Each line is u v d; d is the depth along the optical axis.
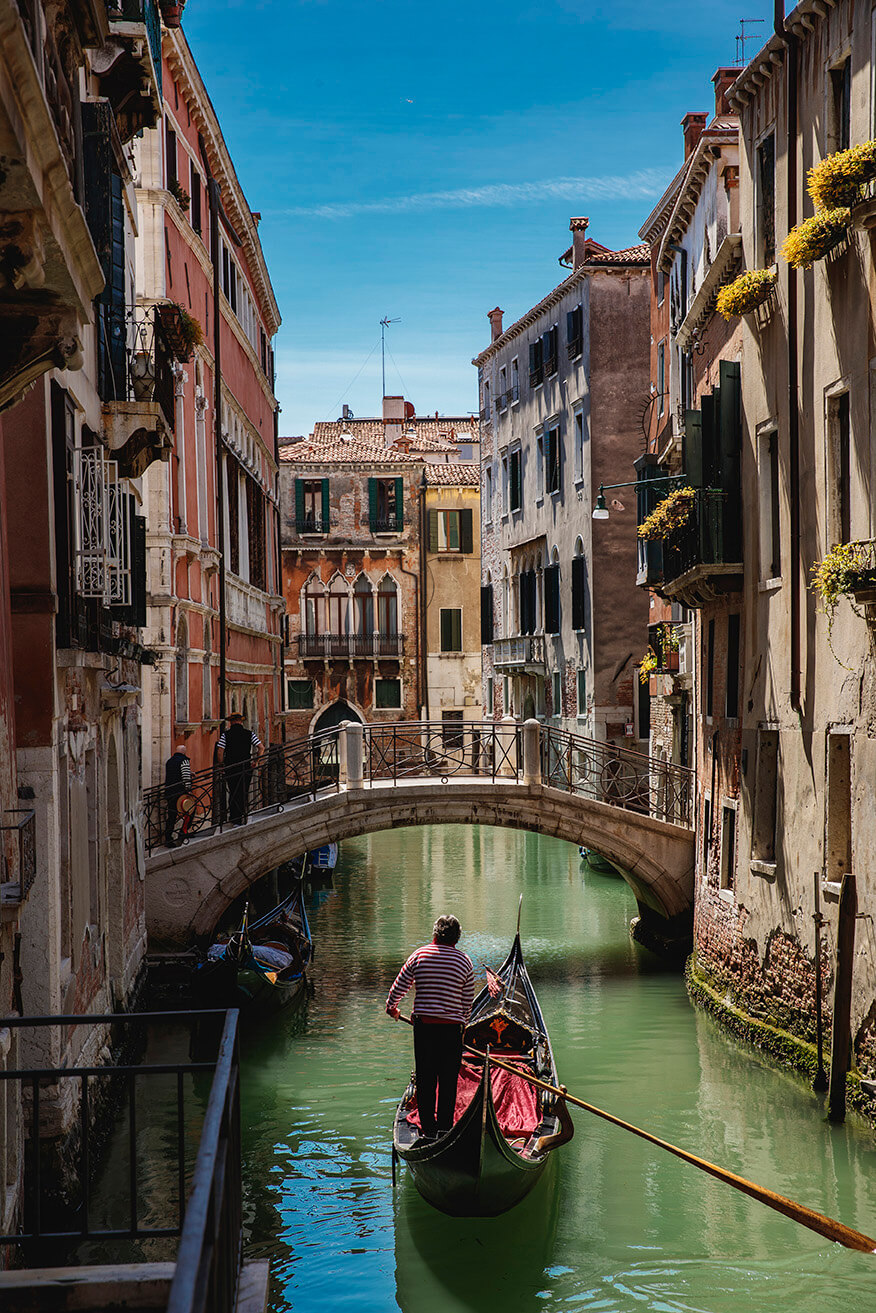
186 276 20.81
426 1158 9.48
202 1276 3.06
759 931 14.53
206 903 17.88
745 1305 8.57
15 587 9.37
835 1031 11.50
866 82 11.64
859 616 11.62
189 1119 12.41
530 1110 11.03
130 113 13.96
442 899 25.48
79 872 10.95
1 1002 7.71
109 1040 12.62
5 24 4.26
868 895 11.53
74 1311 4.50
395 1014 9.87
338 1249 9.64
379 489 46.69
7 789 8.33
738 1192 10.55
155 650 17.67
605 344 30.77
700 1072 13.80
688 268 21.33
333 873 29.70
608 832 19.41
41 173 5.05
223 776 18.66
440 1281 9.05
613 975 18.59
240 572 26.98
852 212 11.29
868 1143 11.07
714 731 16.92
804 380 13.10
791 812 13.53
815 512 12.84
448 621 46.53
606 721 30.33
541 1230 9.85
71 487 10.42
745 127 15.16
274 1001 16.31
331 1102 13.14
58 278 5.70
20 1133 8.18
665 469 22.31
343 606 46.56
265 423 34.41
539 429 35.50
